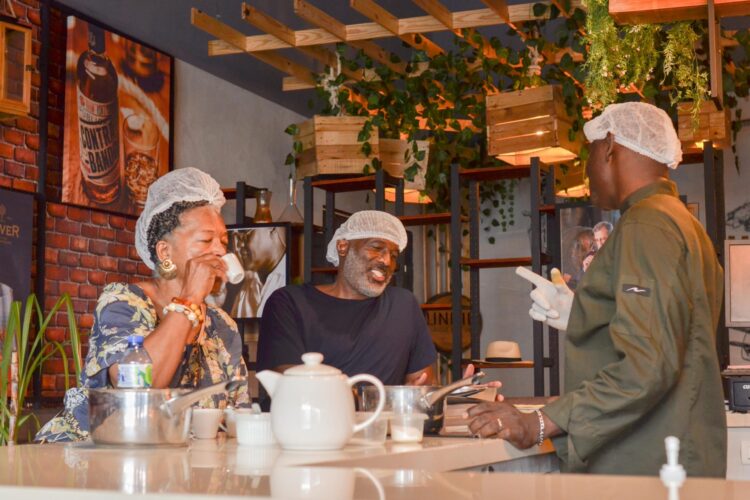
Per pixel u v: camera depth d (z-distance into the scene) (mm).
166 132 6191
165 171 6176
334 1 5863
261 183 7227
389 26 5402
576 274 5324
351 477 1211
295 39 5609
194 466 1422
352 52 6469
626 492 1043
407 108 6277
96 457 1598
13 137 5180
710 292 2342
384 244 3447
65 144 5449
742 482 1111
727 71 5570
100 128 5680
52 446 1827
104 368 2072
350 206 8172
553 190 5691
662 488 1060
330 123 5652
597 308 2297
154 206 2291
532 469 2348
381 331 3398
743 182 7527
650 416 2201
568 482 1141
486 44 5887
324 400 1727
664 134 2441
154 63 6117
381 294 3525
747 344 6922
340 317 3430
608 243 2320
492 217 8930
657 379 2104
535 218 5418
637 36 4172
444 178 6648
